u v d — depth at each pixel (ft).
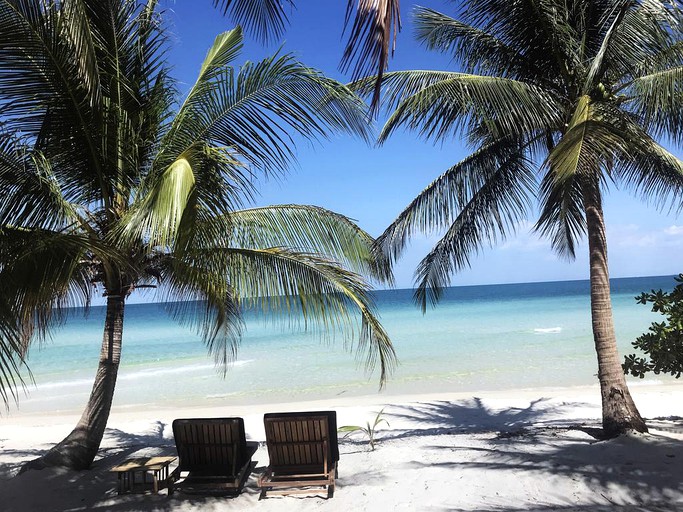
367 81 20.74
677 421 23.17
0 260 12.78
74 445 18.78
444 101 20.92
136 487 16.53
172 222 10.82
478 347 72.69
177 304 20.84
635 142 18.17
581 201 26.22
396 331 102.68
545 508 13.61
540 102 19.89
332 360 67.31
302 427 15.72
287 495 15.56
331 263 19.11
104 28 16.96
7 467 21.21
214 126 17.19
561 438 20.94
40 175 15.24
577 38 20.65
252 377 56.49
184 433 16.08
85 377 61.98
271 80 15.94
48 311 16.21
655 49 18.69
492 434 24.40
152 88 18.57
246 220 19.27
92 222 18.34
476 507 13.88
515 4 20.71
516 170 26.25
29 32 14.29
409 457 19.70
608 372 20.49
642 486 14.46
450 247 27.37
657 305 20.95
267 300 18.92
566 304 169.99
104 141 17.03
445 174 24.53
